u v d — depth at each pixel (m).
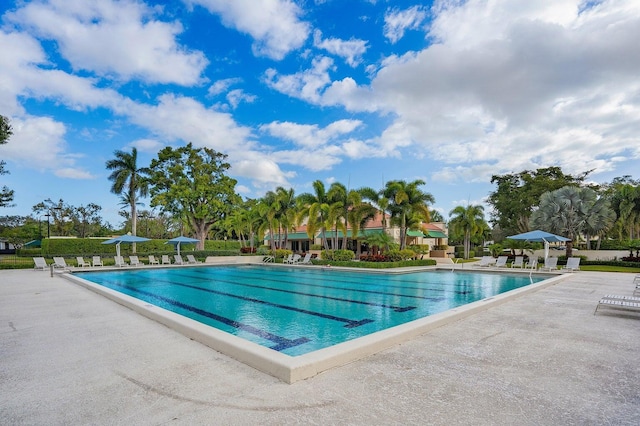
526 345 5.33
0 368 4.30
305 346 6.38
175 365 4.41
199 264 26.70
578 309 8.39
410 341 5.55
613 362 4.55
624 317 7.46
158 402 3.36
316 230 27.88
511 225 42.62
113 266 23.94
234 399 3.42
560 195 26.64
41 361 4.57
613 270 20.81
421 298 11.82
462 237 43.44
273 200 33.50
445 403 3.32
